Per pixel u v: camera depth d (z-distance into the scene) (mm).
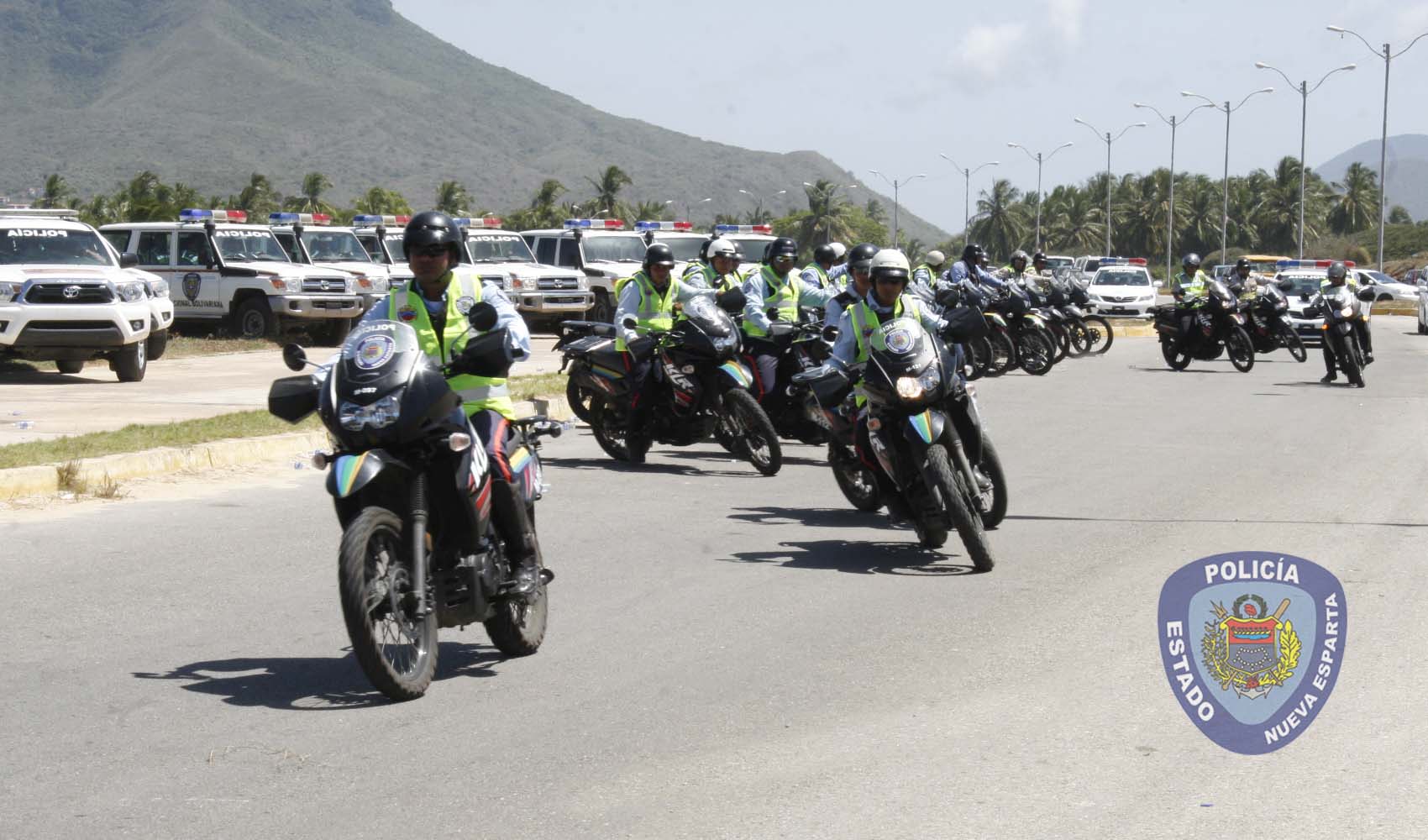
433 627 8828
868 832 6676
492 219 46531
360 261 42344
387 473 8352
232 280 38500
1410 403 27312
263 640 9953
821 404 13445
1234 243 194875
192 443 17719
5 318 26062
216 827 6668
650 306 18797
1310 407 26484
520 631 9492
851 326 13211
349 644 9867
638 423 18750
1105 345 41125
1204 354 35312
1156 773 7480
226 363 32344
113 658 9461
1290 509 15406
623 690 8883
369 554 8414
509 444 9328
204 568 12180
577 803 7004
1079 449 20453
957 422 13086
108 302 26844
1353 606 11008
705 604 11164
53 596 11102
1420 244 165250
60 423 20297
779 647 9922
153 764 7473
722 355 18125
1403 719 8359
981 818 6848
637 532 14227
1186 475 17984
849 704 8633
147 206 149125
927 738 8016
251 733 7984
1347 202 192375
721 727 8180
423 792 7129
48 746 7738
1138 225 195625
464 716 8336
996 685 9008
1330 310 31078
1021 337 33750
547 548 13383
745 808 6953
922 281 29969
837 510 15594
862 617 10773
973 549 12172
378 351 8414
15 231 28250
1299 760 7680
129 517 14367
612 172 190375
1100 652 9773
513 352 8961
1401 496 16250
